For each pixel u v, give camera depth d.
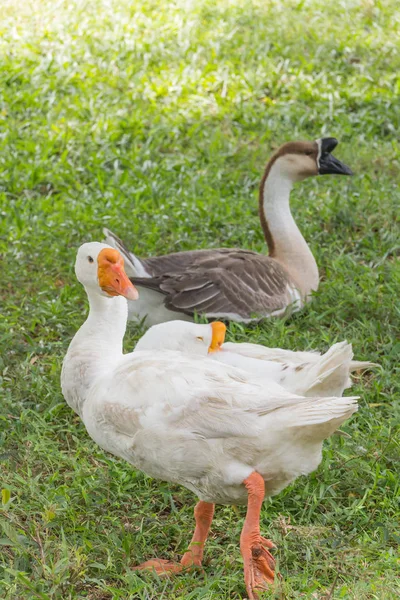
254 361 6.44
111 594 5.69
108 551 5.83
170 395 5.62
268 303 9.23
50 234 10.95
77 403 6.40
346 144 13.41
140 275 8.95
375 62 16.27
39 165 12.82
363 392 7.73
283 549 5.90
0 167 12.91
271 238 10.03
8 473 6.82
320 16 18.17
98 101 14.83
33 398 7.88
